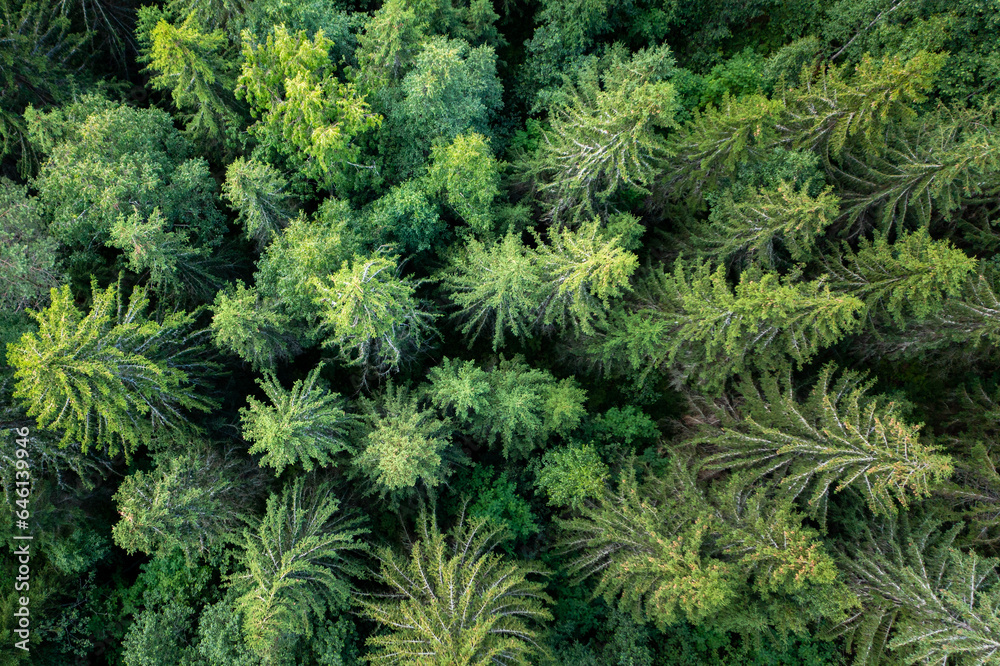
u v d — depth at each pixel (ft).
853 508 56.44
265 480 56.75
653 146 53.31
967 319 57.21
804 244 57.26
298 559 45.75
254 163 55.26
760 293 50.19
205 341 58.18
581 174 58.39
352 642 49.93
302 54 51.03
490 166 59.62
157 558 52.60
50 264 49.67
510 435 58.80
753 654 58.44
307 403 49.03
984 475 54.44
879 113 51.06
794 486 52.75
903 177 55.62
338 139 52.44
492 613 45.75
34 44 56.54
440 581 47.73
